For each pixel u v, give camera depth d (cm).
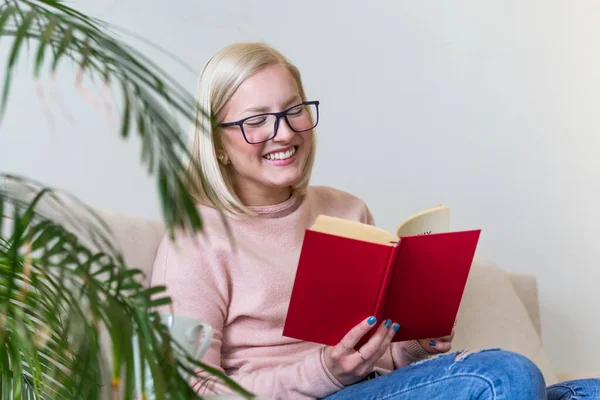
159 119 60
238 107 142
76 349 58
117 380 52
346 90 244
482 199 260
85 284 57
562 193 266
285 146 144
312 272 118
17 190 111
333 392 131
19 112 198
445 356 125
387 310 126
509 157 262
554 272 268
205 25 222
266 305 143
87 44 58
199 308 138
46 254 57
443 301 130
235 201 146
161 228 154
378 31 246
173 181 59
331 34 241
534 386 111
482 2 256
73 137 204
